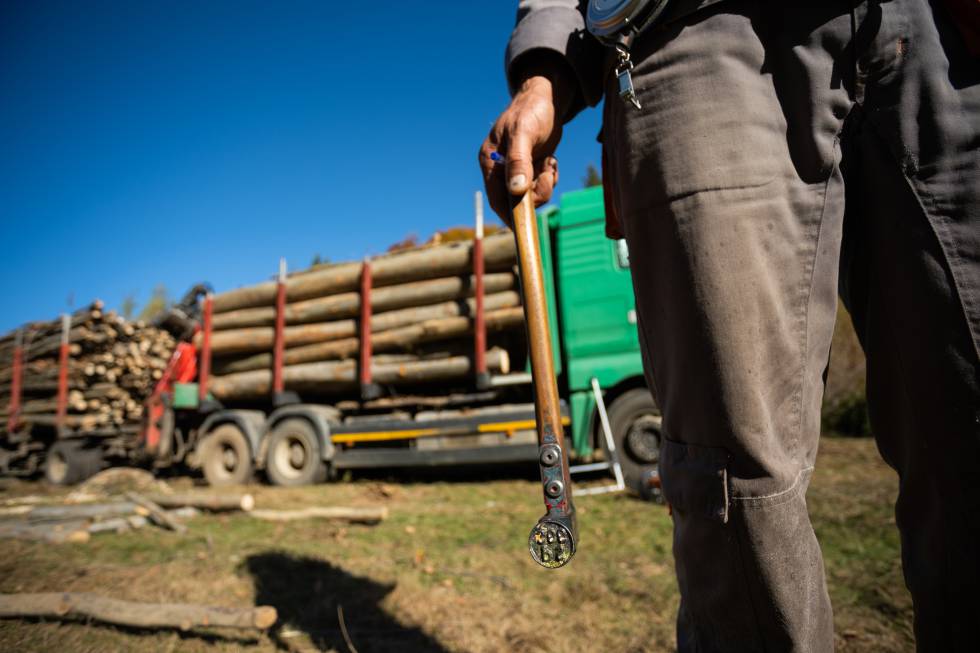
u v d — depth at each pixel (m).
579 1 1.17
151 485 7.12
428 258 6.29
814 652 0.80
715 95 0.83
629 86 0.90
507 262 5.99
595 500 4.50
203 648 1.84
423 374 6.23
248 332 7.37
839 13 0.79
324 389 6.92
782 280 0.80
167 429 7.88
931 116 0.74
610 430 5.25
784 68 0.82
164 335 10.16
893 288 0.79
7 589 2.30
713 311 0.79
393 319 6.47
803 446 0.82
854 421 7.11
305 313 6.95
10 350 10.11
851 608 2.05
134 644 1.84
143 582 2.43
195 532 3.56
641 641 1.87
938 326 0.74
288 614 2.13
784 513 0.77
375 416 6.72
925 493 0.80
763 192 0.80
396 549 3.07
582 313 5.60
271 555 2.88
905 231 0.76
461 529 3.60
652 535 3.25
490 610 2.16
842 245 0.90
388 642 1.89
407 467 6.84
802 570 0.78
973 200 0.72
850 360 7.46
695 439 0.83
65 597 2.04
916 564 0.81
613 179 1.06
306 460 6.66
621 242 5.61
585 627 2.00
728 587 0.81
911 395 0.78
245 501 4.15
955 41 0.74
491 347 6.08
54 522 3.63
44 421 9.16
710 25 0.85
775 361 0.79
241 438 7.13
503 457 5.82
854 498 3.74
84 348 9.33
